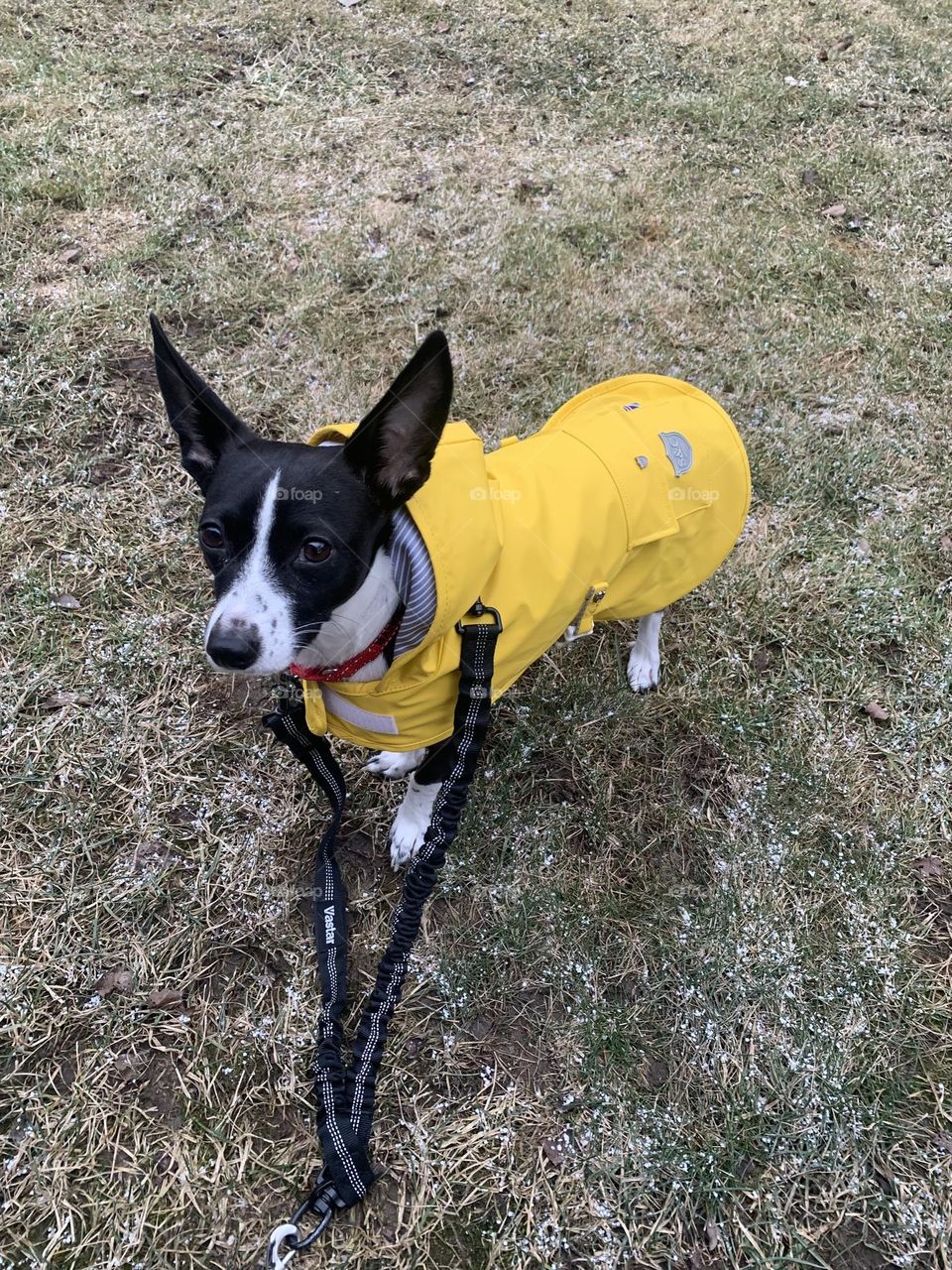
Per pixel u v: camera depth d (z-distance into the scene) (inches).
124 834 27.6
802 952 27.2
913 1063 25.6
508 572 22.8
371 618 21.1
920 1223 23.1
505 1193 23.0
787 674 33.2
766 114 58.7
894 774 30.9
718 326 44.8
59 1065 23.7
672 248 48.6
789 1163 23.8
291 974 25.7
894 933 27.7
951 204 53.4
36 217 44.6
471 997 25.8
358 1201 22.3
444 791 24.2
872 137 58.2
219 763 29.3
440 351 17.8
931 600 35.4
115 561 33.3
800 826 29.5
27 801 27.8
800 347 43.9
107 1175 22.4
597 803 29.7
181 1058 24.1
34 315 40.3
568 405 29.5
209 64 55.9
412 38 61.0
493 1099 24.3
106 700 30.1
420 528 20.4
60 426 36.7
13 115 50.3
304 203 48.0
